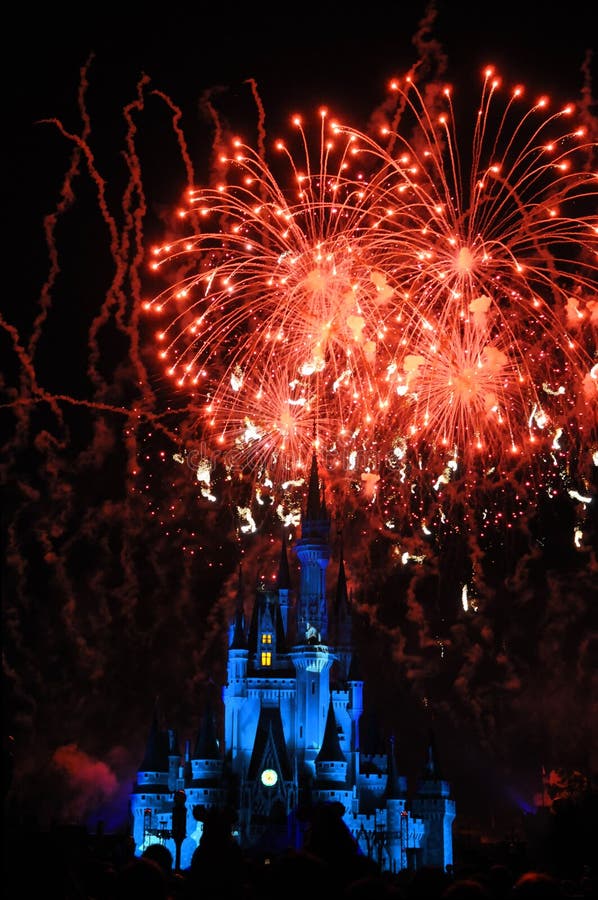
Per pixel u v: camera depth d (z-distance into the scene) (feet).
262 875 92.48
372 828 615.16
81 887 105.40
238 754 634.84
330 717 629.92
